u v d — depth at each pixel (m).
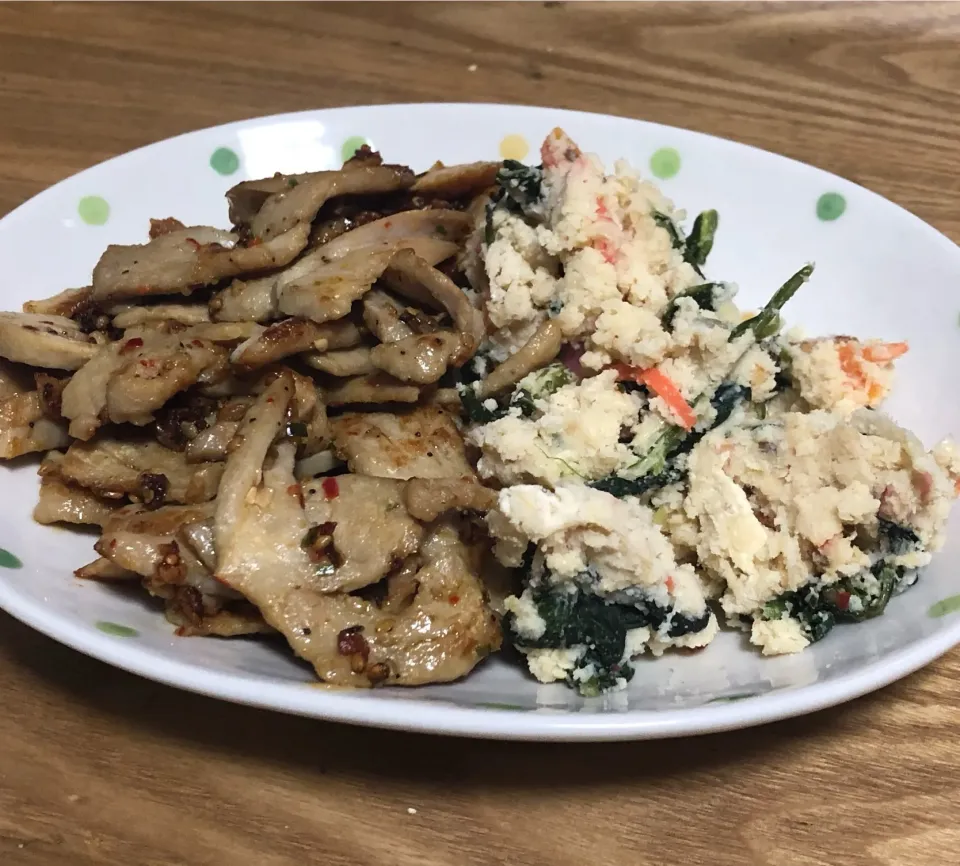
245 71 0.42
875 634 0.24
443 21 0.44
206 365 0.27
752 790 0.24
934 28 0.43
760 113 0.40
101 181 0.32
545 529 0.24
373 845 0.23
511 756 0.24
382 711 0.22
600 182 0.29
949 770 0.24
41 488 0.27
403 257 0.29
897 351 0.29
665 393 0.28
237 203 0.31
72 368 0.28
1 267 0.30
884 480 0.25
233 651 0.24
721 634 0.26
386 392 0.28
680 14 0.45
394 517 0.25
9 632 0.26
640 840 0.23
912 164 0.38
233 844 0.23
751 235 0.33
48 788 0.24
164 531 0.24
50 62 0.42
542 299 0.29
